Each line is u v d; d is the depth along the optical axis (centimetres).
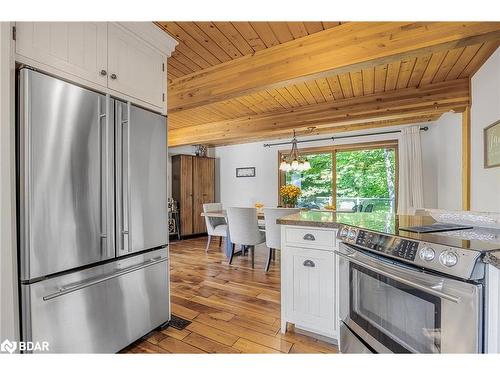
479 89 252
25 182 126
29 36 131
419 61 241
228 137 472
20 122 126
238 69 237
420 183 448
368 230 144
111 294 167
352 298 156
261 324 213
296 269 194
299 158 440
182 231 595
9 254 120
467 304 96
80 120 150
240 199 665
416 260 111
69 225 143
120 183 172
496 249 96
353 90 316
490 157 229
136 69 190
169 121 468
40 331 132
